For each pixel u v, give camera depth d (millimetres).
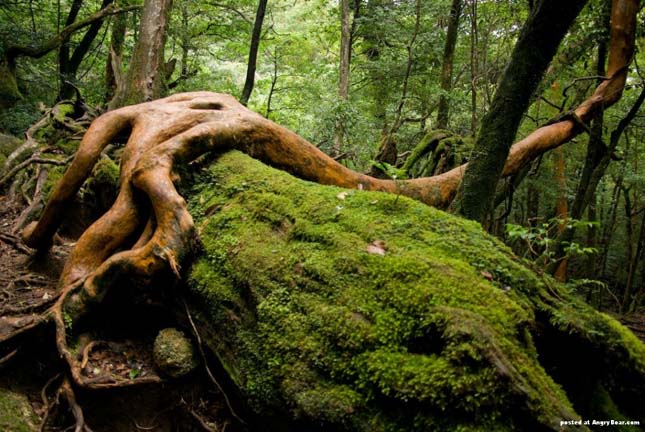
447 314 2395
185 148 4254
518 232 3830
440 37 12742
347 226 3271
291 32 16641
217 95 5480
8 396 3090
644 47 10680
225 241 3543
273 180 4027
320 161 5410
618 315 9414
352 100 13836
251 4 15727
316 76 14945
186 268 3582
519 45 4441
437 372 2211
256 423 3033
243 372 2934
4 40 12203
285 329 2805
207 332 3334
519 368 2256
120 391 3195
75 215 5988
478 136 4844
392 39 13508
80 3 14453
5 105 11586
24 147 8047
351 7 14766
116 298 3613
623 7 7383
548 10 4141
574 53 8906
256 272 3164
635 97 11039
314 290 2883
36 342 3383
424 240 3133
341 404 2404
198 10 15109
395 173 3494
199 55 17203
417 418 2232
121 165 4426
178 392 3320
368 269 2840
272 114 14461
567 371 2828
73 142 8453
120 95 9492
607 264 15953
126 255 3506
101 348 3514
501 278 2861
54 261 5137
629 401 2730
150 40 9000
